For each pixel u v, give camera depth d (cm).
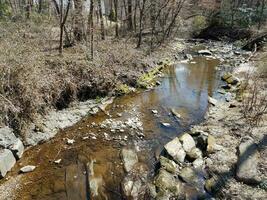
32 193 732
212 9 3180
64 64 1245
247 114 1042
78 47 1507
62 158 879
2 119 893
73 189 744
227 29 2962
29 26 1664
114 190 737
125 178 775
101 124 1088
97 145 950
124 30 2333
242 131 933
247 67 1758
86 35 1656
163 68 1820
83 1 1622
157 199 682
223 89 1461
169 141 973
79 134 1017
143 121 1126
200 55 2252
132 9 2455
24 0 2077
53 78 1145
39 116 1039
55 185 760
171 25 2359
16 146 857
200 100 1333
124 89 1385
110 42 1781
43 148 928
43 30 1670
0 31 1391
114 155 893
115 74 1422
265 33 2416
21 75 1003
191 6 3206
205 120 1112
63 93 1173
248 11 2989
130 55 1628
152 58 1864
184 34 3069
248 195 663
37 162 857
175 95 1405
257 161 756
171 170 788
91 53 1377
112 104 1268
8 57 1055
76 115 1136
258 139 866
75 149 927
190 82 1602
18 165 841
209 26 3064
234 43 2692
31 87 1008
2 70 965
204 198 683
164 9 2466
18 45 1245
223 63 1998
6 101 918
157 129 1061
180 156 849
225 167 771
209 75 1727
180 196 693
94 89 1288
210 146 862
